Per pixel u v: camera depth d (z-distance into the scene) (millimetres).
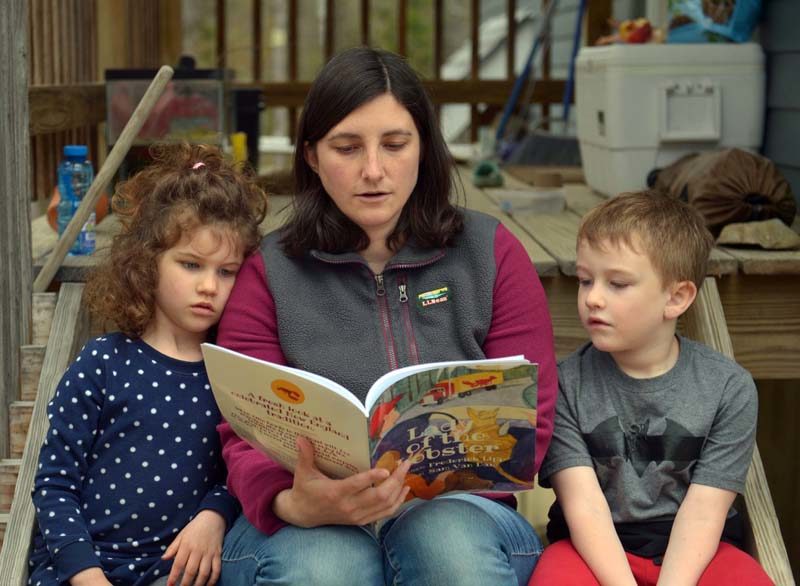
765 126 3684
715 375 2082
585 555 1964
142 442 2068
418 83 2018
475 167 4371
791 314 2580
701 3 3637
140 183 2199
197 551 1980
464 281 2064
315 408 1728
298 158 2092
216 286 2090
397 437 1774
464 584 1802
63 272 2500
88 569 1945
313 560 1811
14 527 2150
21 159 2387
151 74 3379
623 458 2061
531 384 1784
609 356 2143
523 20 8484
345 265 2072
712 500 1999
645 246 2008
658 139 3617
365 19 5680
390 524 1977
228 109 3805
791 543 3562
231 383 1848
